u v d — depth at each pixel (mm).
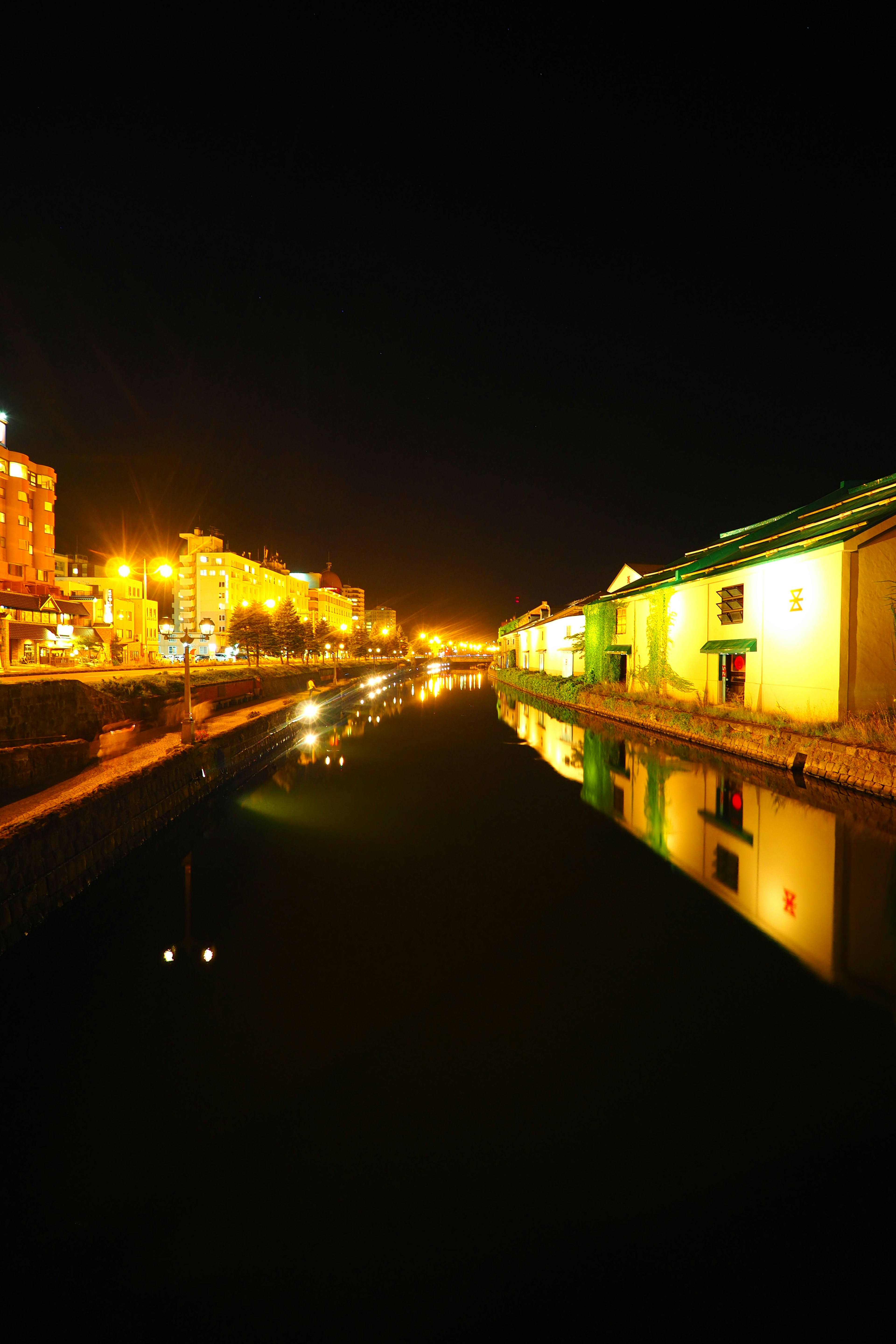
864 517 16656
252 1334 3025
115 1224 3643
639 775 16391
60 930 7797
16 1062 5184
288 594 107625
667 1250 3379
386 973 6578
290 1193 3783
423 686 61750
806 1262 3299
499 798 14414
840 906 8055
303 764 19297
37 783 11812
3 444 48219
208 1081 4891
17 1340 3029
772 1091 4605
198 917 8117
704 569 23844
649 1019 5598
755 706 19359
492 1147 4109
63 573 63625
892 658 15516
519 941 7262
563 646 43656
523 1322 3039
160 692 23766
